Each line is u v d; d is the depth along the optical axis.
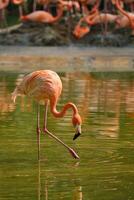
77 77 22.70
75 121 11.43
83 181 9.98
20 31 31.61
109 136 13.12
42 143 12.60
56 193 9.39
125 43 31.36
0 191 9.48
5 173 10.46
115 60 27.25
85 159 11.36
